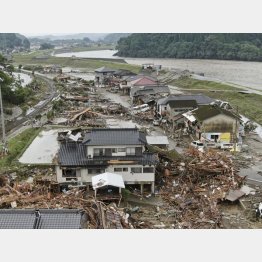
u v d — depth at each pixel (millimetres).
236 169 40094
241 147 49500
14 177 37281
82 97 81688
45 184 34688
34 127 58000
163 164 38500
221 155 42406
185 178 36469
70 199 30156
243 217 30000
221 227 28188
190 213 30219
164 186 35625
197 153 41875
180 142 50969
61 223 19953
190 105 59906
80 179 34156
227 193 33062
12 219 19891
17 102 70625
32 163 41594
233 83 107750
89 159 34219
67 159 34156
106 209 28500
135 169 34188
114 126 59844
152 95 77500
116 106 72250
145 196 33844
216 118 49531
